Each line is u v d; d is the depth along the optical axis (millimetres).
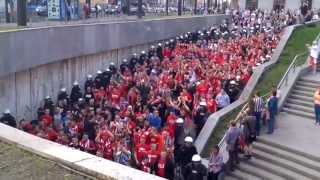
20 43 19766
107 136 16234
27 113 21203
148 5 51938
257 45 31406
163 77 24094
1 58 18312
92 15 36812
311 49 26578
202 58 29328
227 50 30547
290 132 19562
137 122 18016
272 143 18266
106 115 18938
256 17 46562
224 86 23016
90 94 22484
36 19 27344
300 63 27828
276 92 19766
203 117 19484
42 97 22500
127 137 16703
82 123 17672
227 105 21766
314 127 20266
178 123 17594
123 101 21484
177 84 23188
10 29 20125
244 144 17672
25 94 21000
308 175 16094
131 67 29297
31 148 7879
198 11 58469
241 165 17516
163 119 19516
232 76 23641
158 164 14570
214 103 20984
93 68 27547
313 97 22625
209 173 16109
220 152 16969
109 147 15953
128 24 31281
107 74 25812
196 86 21953
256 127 18953
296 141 18422
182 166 15203
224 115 20438
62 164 7316
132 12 45000
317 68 26891
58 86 23969
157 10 49844
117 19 34094
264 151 18109
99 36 27500
